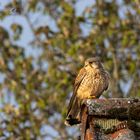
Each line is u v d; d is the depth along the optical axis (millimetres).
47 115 19422
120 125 7527
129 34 19547
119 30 19766
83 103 7801
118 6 19891
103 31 19578
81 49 19078
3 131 18312
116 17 19672
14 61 19719
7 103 18688
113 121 7574
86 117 7629
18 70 19547
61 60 19266
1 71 19641
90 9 19641
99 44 19719
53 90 19312
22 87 19438
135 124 7539
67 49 19406
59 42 19281
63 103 19266
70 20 19438
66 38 19266
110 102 7695
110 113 7617
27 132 18516
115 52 19953
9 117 18422
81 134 7750
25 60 19766
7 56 19781
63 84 19000
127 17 19844
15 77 19578
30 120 18969
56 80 19234
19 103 19000
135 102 7699
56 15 19953
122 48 19844
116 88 19797
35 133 19109
